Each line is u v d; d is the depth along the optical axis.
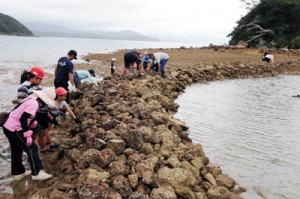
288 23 57.06
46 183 5.72
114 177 5.20
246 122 11.38
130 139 6.60
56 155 6.64
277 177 6.97
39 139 6.80
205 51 44.12
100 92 10.77
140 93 11.85
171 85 16.41
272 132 10.30
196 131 9.95
